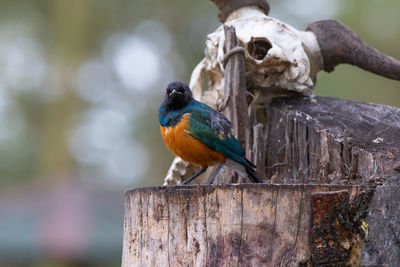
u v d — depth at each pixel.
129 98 31.77
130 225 8.38
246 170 10.08
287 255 7.54
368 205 7.71
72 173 30.14
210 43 11.60
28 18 34.38
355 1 24.73
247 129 10.55
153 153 30.88
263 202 7.61
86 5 31.92
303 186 7.64
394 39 24.80
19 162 34.94
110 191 25.05
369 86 24.39
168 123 10.12
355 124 10.21
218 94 11.77
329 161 9.70
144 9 32.06
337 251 7.46
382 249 7.88
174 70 31.31
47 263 21.59
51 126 31.03
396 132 9.84
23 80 34.06
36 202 23.62
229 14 11.93
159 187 7.97
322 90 23.81
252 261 7.53
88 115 31.98
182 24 31.52
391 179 8.60
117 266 23.20
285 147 10.64
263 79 11.16
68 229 21.44
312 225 7.46
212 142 9.80
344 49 11.52
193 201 7.77
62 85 31.39
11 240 21.09
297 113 10.65
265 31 10.98
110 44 32.88
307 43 11.48
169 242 7.83
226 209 7.64
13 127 34.78
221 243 7.60
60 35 31.84
